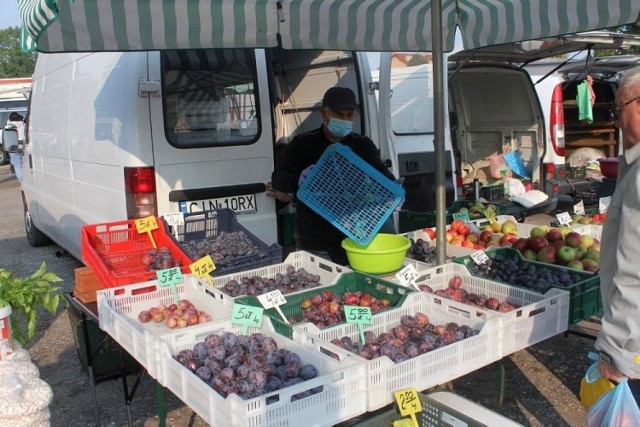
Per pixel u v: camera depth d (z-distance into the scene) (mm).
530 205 7547
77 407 3936
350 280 3404
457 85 8453
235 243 3889
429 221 5414
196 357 2441
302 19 4129
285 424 1963
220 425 2016
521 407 3828
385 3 4395
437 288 3559
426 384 2361
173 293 3279
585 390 2787
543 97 8086
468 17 4879
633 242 1979
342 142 4027
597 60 8703
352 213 3506
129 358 4184
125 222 4055
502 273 3643
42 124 6902
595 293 3234
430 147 5930
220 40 3715
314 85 5500
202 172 4359
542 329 2852
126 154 4234
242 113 4520
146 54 4176
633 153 2121
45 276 2941
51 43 3004
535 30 4438
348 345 2529
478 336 2529
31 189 7848
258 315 2738
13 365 2500
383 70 4973
